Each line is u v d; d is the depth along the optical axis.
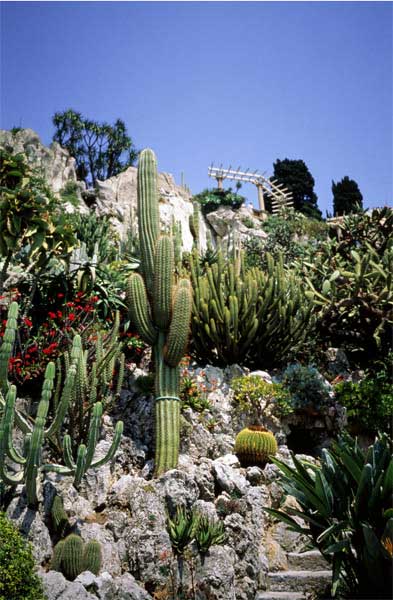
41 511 6.89
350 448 6.84
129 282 8.97
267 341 11.61
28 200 8.73
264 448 8.97
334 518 6.38
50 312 9.36
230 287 11.43
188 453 8.98
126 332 10.79
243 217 27.73
